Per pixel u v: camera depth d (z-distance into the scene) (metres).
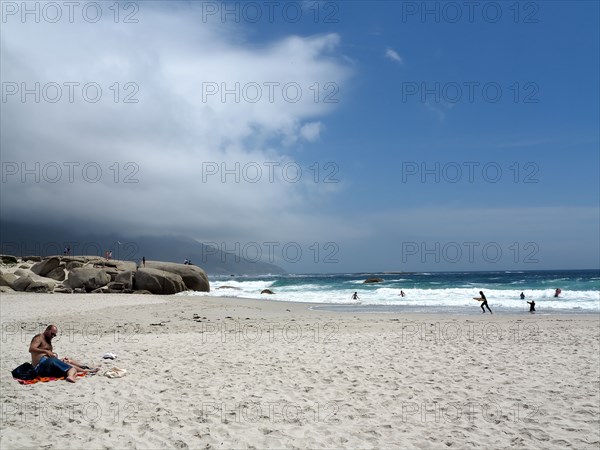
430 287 55.44
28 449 5.83
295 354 11.88
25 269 46.50
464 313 25.59
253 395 8.35
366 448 6.24
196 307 26.64
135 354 11.89
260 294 44.19
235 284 69.25
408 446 6.33
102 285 40.56
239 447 6.17
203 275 46.41
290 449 6.16
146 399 8.02
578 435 6.71
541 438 6.61
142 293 39.00
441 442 6.46
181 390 8.59
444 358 11.41
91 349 12.65
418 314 24.75
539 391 8.67
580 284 54.03
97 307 25.73
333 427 6.93
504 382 9.27
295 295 42.66
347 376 9.66
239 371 10.05
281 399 8.14
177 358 11.38
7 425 6.62
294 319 21.25
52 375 9.29
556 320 20.52
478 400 8.18
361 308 29.23
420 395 8.44
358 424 7.06
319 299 37.69
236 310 25.86
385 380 9.38
